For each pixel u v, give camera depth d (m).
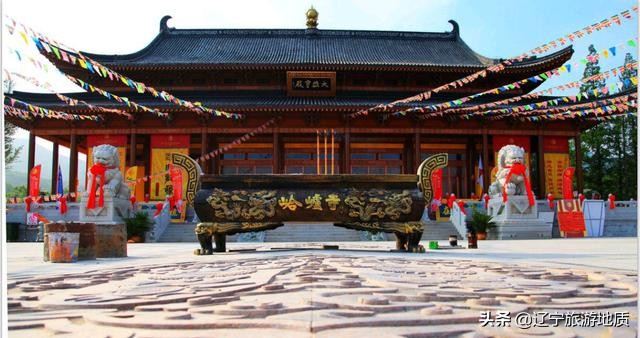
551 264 13.06
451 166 61.34
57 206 41.59
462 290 7.63
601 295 7.44
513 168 38.53
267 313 5.81
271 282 8.84
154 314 5.89
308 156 60.22
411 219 19.03
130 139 58.53
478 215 37.84
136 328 5.19
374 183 19.22
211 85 57.44
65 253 14.90
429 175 19.22
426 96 41.69
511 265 12.68
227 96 56.31
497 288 7.95
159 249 24.50
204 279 9.40
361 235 36.97
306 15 68.94
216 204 18.81
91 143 54.25
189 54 60.59
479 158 58.47
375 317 5.55
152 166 53.56
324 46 64.81
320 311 5.95
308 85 55.88
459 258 15.52
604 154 70.31
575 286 8.35
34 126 54.34
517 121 55.34
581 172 55.62
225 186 19.27
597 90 30.86
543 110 49.28
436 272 10.66
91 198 36.09
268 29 67.19
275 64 54.19
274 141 54.28
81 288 8.43
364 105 51.91
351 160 60.47
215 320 5.38
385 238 36.66
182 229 39.25
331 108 52.12
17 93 51.75
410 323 5.31
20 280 9.58
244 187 19.25
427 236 38.94
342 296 7.14
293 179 19.19
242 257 16.28
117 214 37.19
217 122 54.47
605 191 71.81
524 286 8.24
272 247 24.36
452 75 57.34
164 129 54.22
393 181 19.23
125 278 9.94
